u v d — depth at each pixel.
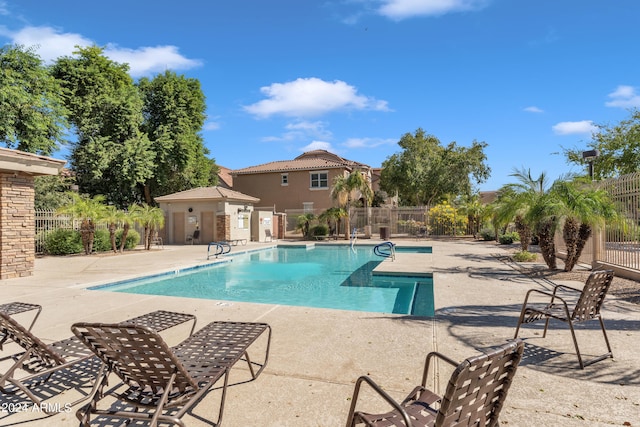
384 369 3.62
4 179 9.45
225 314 5.76
